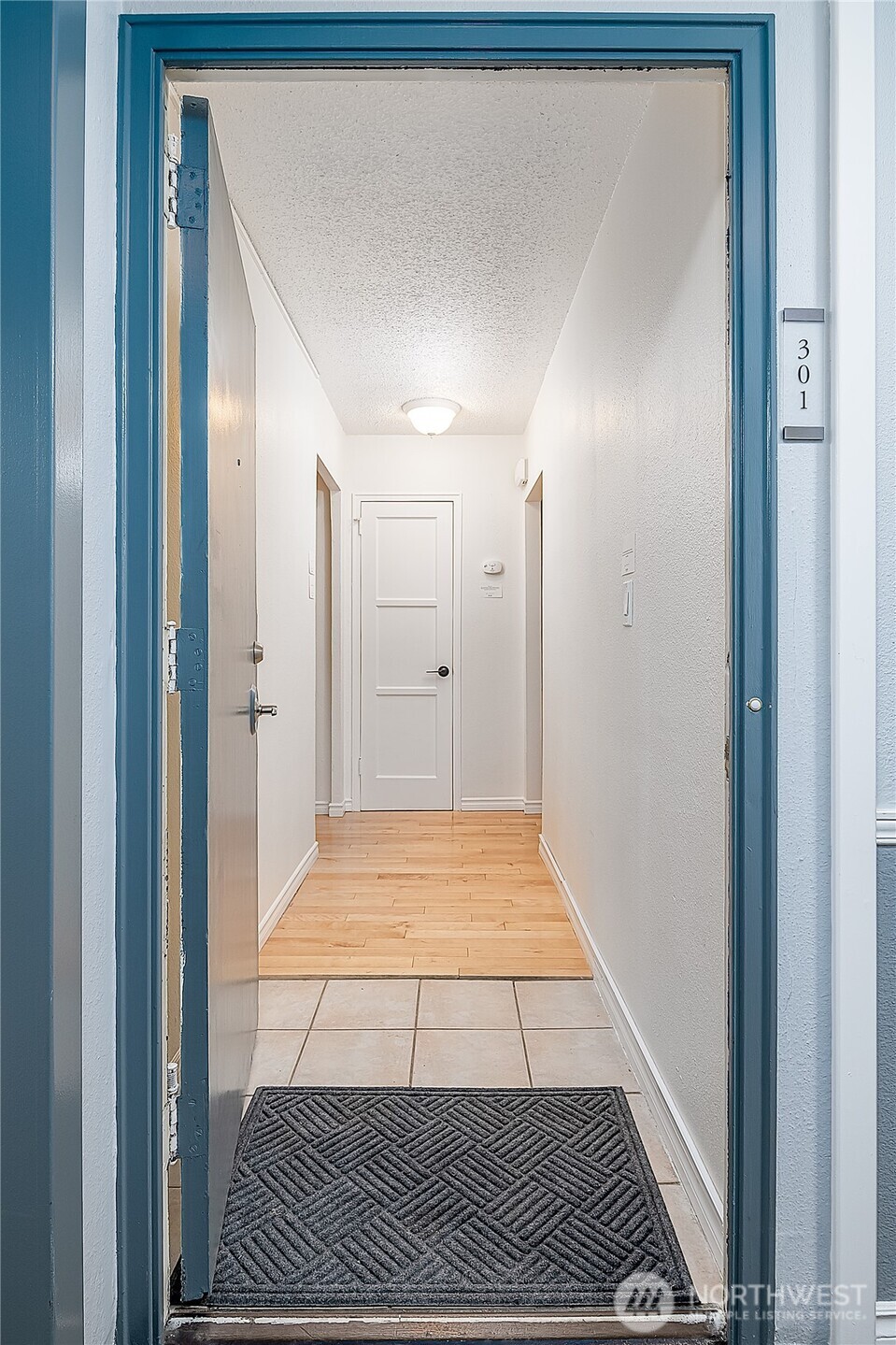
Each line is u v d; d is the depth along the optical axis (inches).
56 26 41.8
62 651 42.7
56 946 42.1
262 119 81.4
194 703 54.2
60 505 42.4
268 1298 54.1
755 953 50.6
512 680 210.7
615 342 95.0
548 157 88.6
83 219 44.9
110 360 49.8
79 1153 44.6
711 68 51.6
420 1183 66.5
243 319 75.2
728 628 51.9
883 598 50.8
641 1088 80.4
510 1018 95.5
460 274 117.9
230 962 66.5
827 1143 51.1
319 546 207.8
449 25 50.4
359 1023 94.0
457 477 209.5
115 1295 50.1
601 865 103.2
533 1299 53.9
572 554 127.3
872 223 49.3
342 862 161.6
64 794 42.8
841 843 49.6
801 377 50.7
